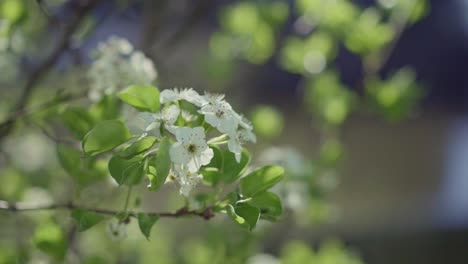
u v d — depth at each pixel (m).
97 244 1.71
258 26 1.76
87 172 1.20
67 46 1.41
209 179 1.09
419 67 3.27
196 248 1.67
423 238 3.03
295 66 1.73
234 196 1.07
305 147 2.84
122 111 1.24
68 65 1.47
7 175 1.64
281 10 1.76
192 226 2.13
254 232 1.49
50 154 1.80
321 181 1.51
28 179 1.73
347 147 3.07
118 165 1.05
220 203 1.09
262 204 1.08
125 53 1.29
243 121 1.08
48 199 1.62
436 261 3.01
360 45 1.60
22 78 1.55
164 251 1.81
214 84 1.89
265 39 1.78
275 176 1.08
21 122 1.33
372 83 1.63
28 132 1.72
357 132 3.13
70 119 1.22
